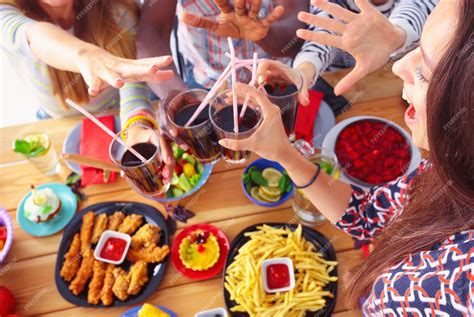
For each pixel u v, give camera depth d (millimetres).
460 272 555
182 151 1242
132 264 1093
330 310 974
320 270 1017
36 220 1154
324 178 970
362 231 988
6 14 1316
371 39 1004
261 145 872
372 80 1453
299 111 1339
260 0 1158
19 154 1349
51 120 1435
